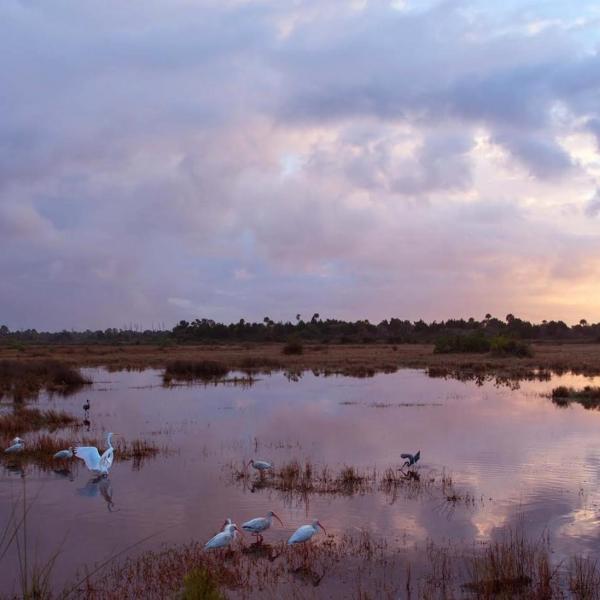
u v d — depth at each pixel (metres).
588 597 9.61
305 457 19.92
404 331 165.38
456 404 32.84
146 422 27.69
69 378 45.78
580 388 40.16
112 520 13.78
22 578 10.40
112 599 9.80
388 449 21.11
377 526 13.19
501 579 10.23
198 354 83.25
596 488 15.77
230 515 14.05
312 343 134.50
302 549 11.88
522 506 14.35
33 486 16.69
